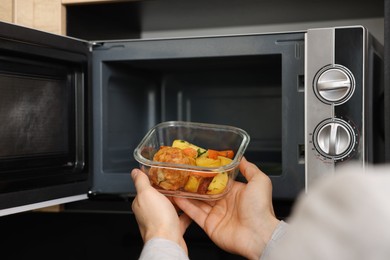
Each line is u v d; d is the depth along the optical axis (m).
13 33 0.82
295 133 0.90
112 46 1.00
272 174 0.94
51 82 0.92
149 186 0.78
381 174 0.33
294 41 0.91
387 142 0.83
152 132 0.89
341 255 0.32
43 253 1.17
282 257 0.35
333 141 0.84
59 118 0.94
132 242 1.13
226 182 0.80
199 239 1.10
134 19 1.25
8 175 0.82
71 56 0.95
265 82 1.28
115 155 1.09
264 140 1.28
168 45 0.97
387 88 0.83
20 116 0.86
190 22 1.31
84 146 0.97
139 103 1.24
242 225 0.83
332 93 0.85
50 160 0.91
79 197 0.96
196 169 0.76
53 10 1.02
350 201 0.32
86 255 1.15
